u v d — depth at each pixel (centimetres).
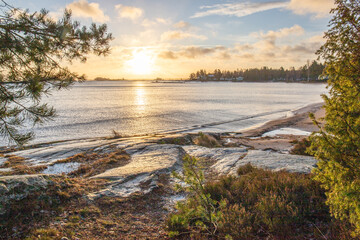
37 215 546
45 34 539
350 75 310
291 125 3669
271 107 6322
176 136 2108
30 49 524
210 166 1141
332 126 315
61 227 516
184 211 508
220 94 11869
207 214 491
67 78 563
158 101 8131
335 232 413
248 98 9262
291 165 936
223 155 1325
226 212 532
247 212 542
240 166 1020
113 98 9606
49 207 584
